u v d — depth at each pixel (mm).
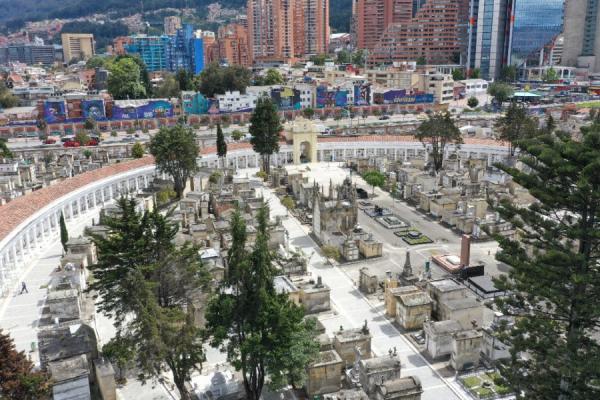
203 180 130500
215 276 74438
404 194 123562
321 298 71562
